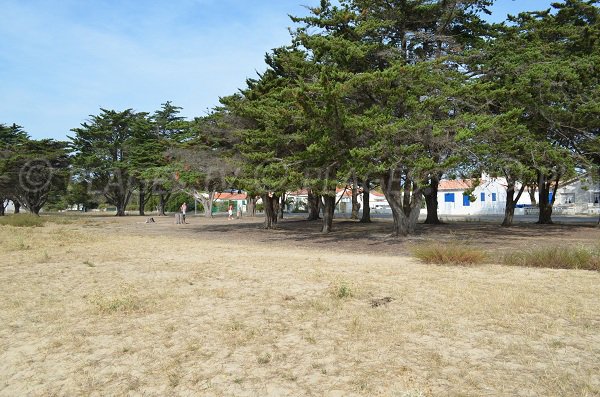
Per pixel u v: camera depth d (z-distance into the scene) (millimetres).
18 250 14938
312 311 6457
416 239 18062
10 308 6898
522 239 17984
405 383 3994
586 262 10375
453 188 51062
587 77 18141
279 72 25703
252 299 7305
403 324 5738
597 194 49625
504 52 17297
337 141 16500
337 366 4449
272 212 28719
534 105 17484
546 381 3975
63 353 4984
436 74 16266
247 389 4012
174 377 4281
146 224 34938
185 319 6180
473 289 7738
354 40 18203
